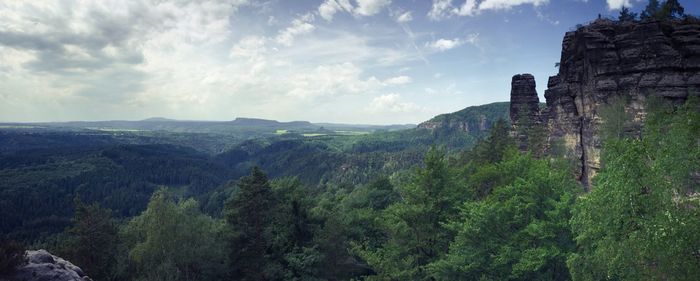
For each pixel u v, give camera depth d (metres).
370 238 57.31
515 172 45.66
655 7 61.94
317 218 54.59
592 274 24.14
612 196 21.83
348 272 50.59
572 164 59.50
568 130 62.94
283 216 51.94
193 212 53.06
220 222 62.91
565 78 65.94
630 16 64.81
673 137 21.86
